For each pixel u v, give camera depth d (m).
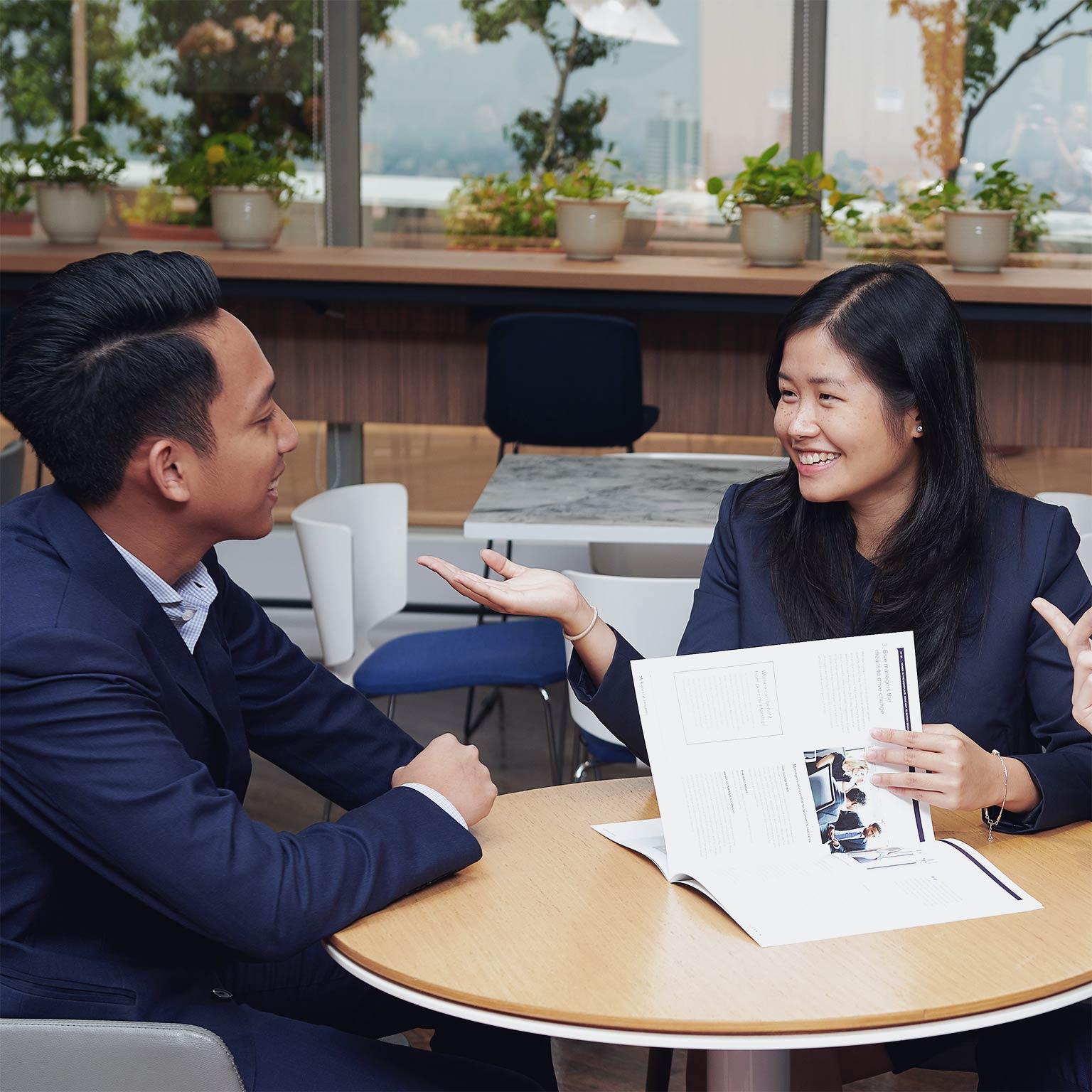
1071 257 4.36
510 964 1.15
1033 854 1.38
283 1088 1.29
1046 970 1.13
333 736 1.60
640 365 3.83
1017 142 4.31
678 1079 2.19
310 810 3.26
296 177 4.37
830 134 4.38
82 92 4.45
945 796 1.35
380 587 2.98
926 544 1.60
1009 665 1.60
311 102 4.47
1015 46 4.25
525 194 4.50
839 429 1.55
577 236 4.09
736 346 4.07
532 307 4.04
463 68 4.43
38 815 1.19
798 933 1.19
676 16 4.34
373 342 4.17
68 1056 1.17
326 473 4.58
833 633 1.64
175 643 1.30
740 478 3.06
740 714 1.34
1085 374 3.94
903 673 1.36
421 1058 1.38
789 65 4.34
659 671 1.33
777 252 3.97
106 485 1.22
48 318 1.18
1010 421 4.00
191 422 1.20
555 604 1.55
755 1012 1.06
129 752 1.17
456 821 1.33
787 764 1.34
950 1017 1.07
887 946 1.17
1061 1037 1.48
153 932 1.29
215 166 4.25
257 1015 1.38
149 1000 1.26
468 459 4.50
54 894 1.23
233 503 1.26
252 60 4.44
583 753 3.37
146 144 4.49
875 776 1.35
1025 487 4.12
